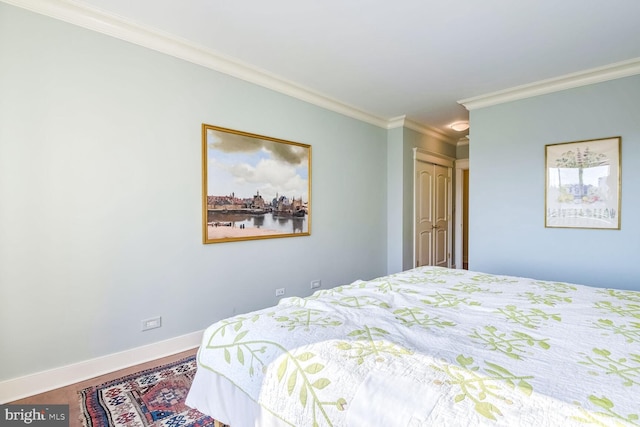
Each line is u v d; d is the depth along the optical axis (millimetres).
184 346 2473
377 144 4305
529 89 3164
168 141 2383
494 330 1218
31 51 1854
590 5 1955
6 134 1787
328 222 3641
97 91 2076
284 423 933
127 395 1859
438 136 5082
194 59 2502
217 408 1173
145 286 2287
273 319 1319
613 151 2760
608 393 780
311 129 3432
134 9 2004
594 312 1440
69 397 1839
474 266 3582
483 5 1967
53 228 1932
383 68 2820
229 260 2748
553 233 3074
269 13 2051
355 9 2010
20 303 1837
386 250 4473
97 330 2094
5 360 1796
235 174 2766
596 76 2814
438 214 5195
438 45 2445
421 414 749
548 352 1022
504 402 754
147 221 2289
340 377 904
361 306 1515
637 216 2668
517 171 3277
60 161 1950
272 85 3029
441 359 963
